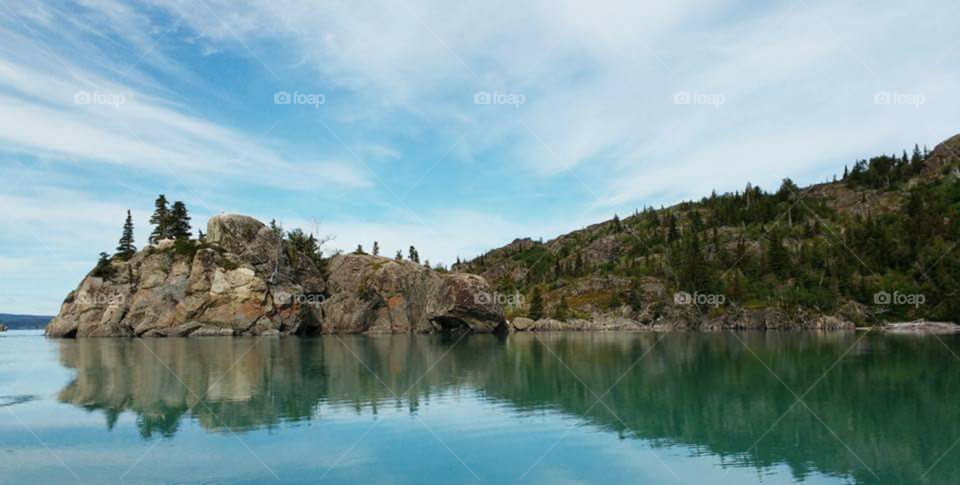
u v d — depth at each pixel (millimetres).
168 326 98688
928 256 174000
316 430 24391
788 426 25812
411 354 61625
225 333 98625
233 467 19125
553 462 20000
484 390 35500
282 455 20594
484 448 21703
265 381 38688
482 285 119000
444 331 120188
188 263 103375
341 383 38000
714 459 20672
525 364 51781
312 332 113750
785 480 18359
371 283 118062
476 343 84375
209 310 99312
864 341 91125
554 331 151125
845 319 155500
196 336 97625
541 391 35250
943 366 50125
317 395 33125
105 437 23000
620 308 175625
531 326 155000
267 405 29891
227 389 35156
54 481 17656
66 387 35500
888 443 22891
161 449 21266
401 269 121000
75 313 105312
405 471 18828
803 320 156000
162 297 100312
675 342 90812
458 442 22516
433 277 123125
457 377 41812
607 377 42375
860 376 43094
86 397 31953
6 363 49625
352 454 20734
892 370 47062
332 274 125125
